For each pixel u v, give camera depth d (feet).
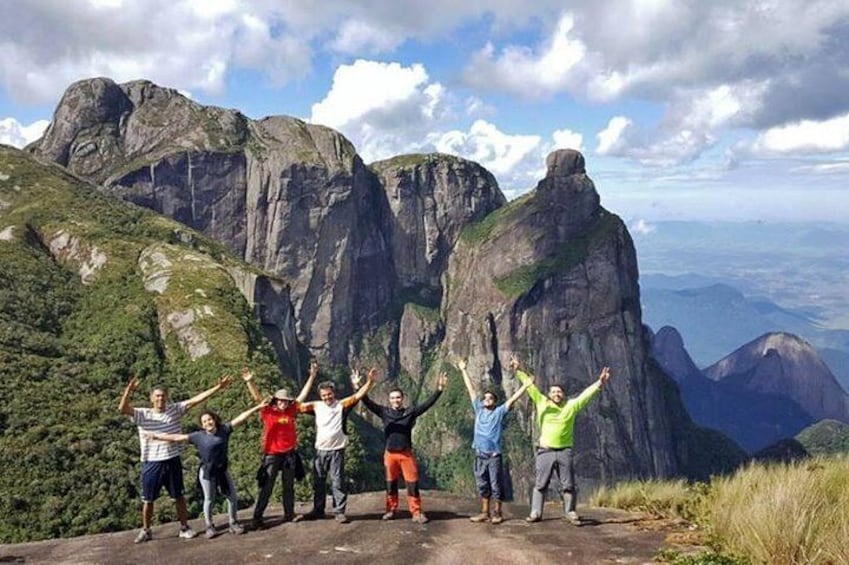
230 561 42.37
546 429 50.60
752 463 57.82
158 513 148.97
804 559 35.12
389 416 51.72
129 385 48.52
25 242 393.29
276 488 177.27
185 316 325.62
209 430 49.44
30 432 197.16
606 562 39.40
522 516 54.60
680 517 51.11
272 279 434.71
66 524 164.96
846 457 57.41
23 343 273.95
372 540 45.80
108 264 374.22
